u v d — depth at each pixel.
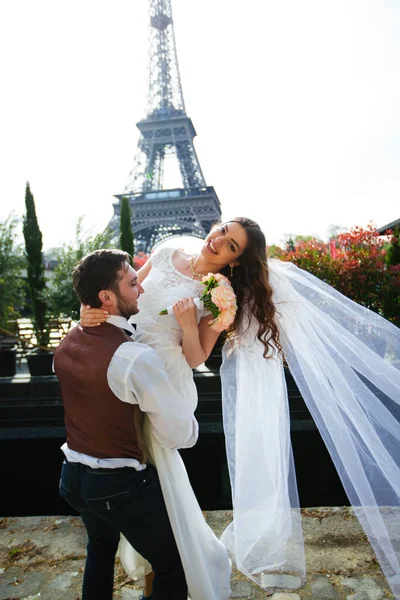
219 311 1.86
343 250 7.62
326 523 3.02
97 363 1.60
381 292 7.08
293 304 2.21
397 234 7.64
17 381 6.55
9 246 8.81
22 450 5.91
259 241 2.12
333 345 2.20
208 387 6.18
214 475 5.38
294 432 5.43
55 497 5.33
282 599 2.28
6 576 2.57
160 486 1.74
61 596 2.38
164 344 1.92
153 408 1.60
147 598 2.14
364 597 2.29
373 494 2.12
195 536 1.77
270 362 2.31
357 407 2.15
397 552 2.05
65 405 1.73
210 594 1.75
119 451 1.62
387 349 2.27
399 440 2.18
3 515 5.09
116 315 1.72
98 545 1.84
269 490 2.31
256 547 2.32
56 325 8.65
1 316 8.78
